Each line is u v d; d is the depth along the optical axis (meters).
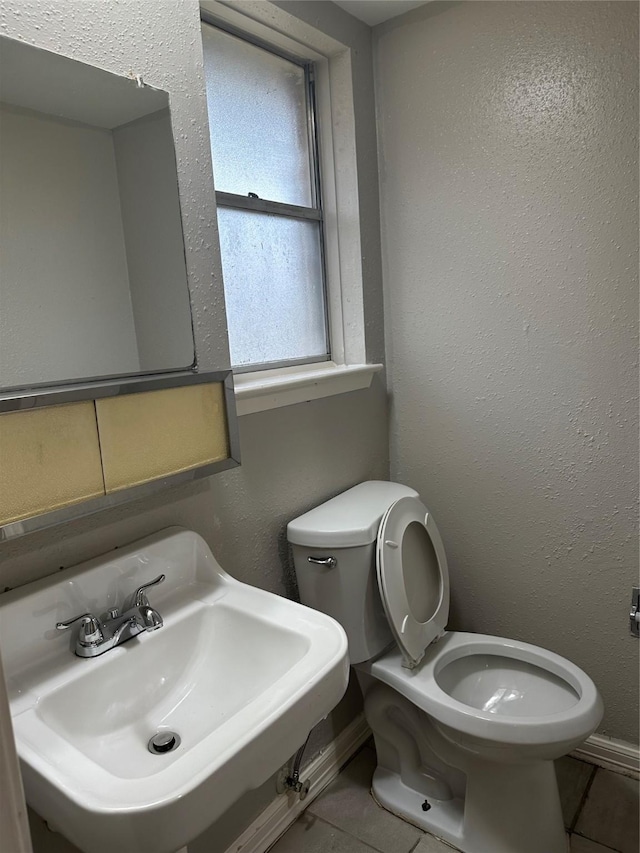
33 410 0.88
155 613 1.03
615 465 1.57
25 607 0.91
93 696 0.92
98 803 0.65
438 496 1.90
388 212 1.82
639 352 1.48
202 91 1.17
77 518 0.95
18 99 1.03
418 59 1.68
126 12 1.02
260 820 1.45
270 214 1.62
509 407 1.71
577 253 1.53
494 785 1.37
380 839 1.49
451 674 1.55
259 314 1.60
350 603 1.45
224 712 1.00
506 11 1.52
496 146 1.59
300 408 1.57
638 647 1.62
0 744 0.43
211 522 1.31
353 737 1.80
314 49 1.64
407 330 1.86
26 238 1.04
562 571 1.70
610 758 1.68
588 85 1.44
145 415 1.05
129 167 1.12
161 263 1.16
